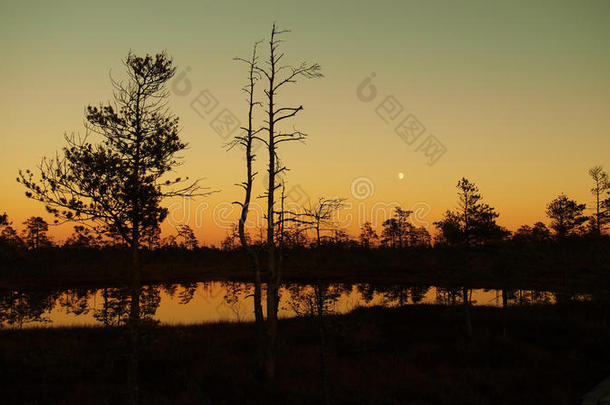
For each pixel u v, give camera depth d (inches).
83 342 679.1
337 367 571.2
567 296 1075.9
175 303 1450.5
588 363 577.9
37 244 2192.4
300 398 456.4
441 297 1349.7
